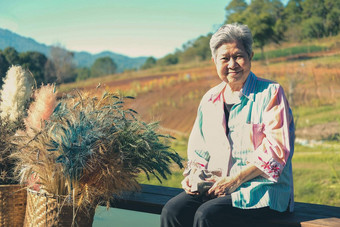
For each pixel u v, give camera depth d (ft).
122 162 6.43
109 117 6.68
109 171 6.24
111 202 7.27
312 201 19.42
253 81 6.31
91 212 6.45
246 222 5.90
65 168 6.01
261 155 5.83
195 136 6.79
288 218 5.99
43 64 69.31
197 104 68.90
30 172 6.23
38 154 6.11
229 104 6.44
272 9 83.87
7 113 7.48
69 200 5.99
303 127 39.29
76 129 6.24
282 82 54.90
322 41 73.41
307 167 25.61
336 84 51.13
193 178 6.33
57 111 6.81
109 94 7.29
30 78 7.86
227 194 5.98
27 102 7.59
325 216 6.09
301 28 78.33
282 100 5.97
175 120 64.03
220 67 6.23
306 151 32.12
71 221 6.21
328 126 38.32
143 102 74.43
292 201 6.18
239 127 6.19
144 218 7.92
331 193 19.86
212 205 5.78
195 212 6.24
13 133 7.22
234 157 6.20
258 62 70.08
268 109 5.98
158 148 7.00
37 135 6.27
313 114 43.50
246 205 5.77
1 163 7.04
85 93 7.33
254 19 79.51
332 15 74.79
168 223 6.16
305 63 62.34
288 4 83.20
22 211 7.05
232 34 6.09
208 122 6.56
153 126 7.10
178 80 84.58
